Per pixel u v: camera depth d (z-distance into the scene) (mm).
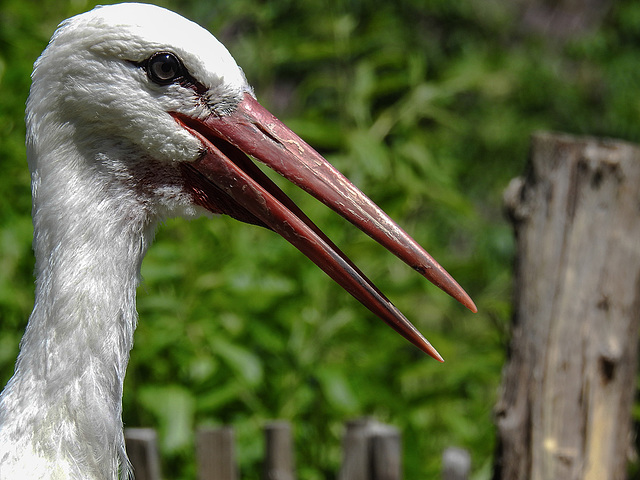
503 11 12117
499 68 10891
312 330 5691
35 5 6086
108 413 3307
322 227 5719
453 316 7824
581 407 4371
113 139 3357
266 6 6891
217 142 3492
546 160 4492
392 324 3596
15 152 5422
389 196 6066
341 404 5395
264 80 7047
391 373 5988
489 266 8219
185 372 5559
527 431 4426
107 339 3314
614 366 4391
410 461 5691
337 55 6855
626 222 4438
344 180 3484
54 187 3291
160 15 3342
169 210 3504
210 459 4863
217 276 5516
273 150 3463
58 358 3246
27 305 5531
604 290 4398
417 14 11281
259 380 5289
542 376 4410
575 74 12203
